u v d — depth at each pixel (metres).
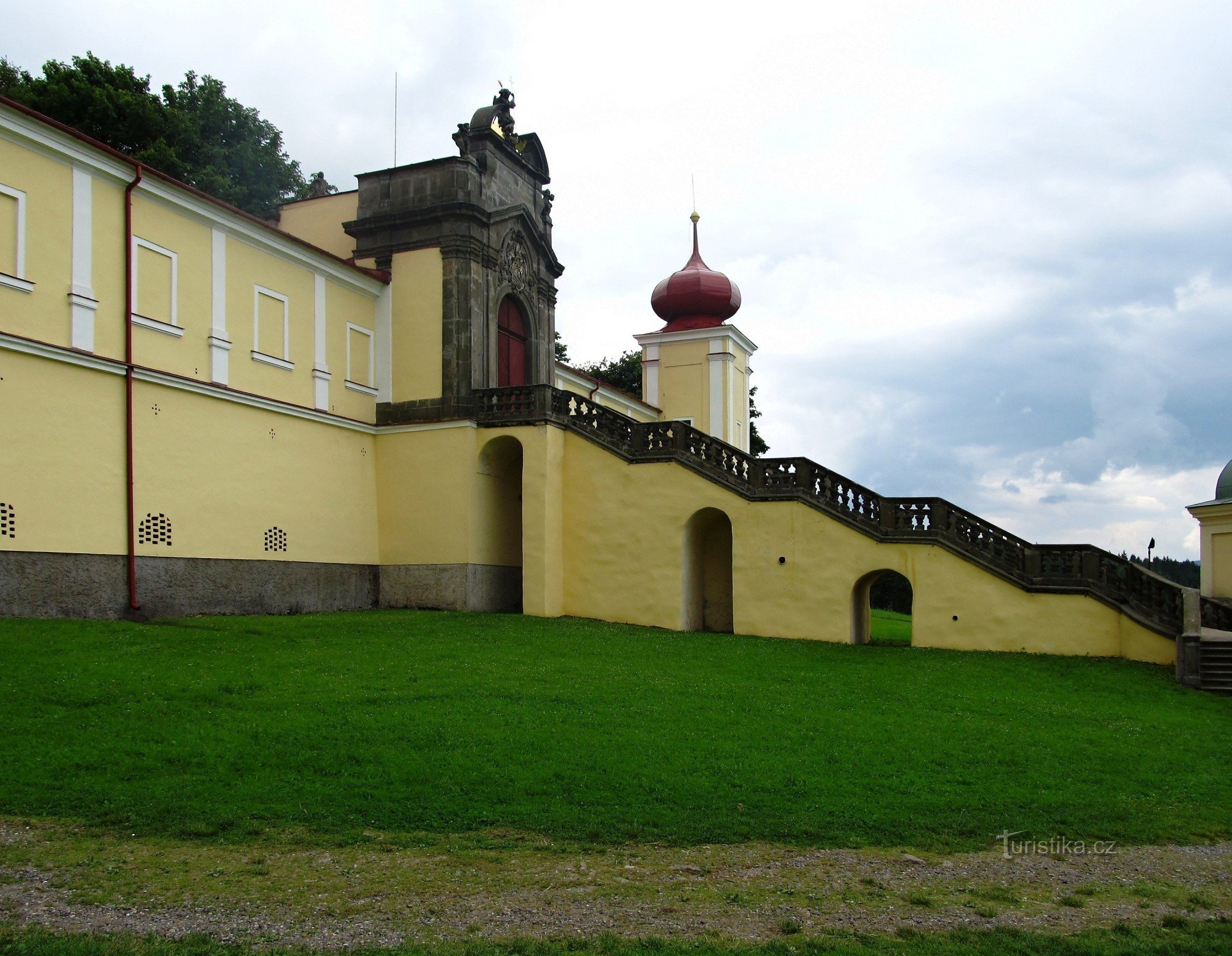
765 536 26.80
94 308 21.38
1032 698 18.47
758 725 14.80
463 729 13.42
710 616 29.78
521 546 32.31
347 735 12.84
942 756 13.53
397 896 8.20
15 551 19.36
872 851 9.80
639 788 11.33
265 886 8.36
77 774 11.00
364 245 31.64
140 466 22.33
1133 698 19.11
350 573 29.31
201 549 23.94
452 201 30.14
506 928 7.60
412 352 30.64
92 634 18.05
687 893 8.48
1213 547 29.55
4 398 19.31
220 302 24.97
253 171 43.72
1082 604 23.52
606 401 46.88
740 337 54.19
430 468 30.03
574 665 19.39
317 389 28.36
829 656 22.72
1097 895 8.84
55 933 7.25
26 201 20.06
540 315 34.78
